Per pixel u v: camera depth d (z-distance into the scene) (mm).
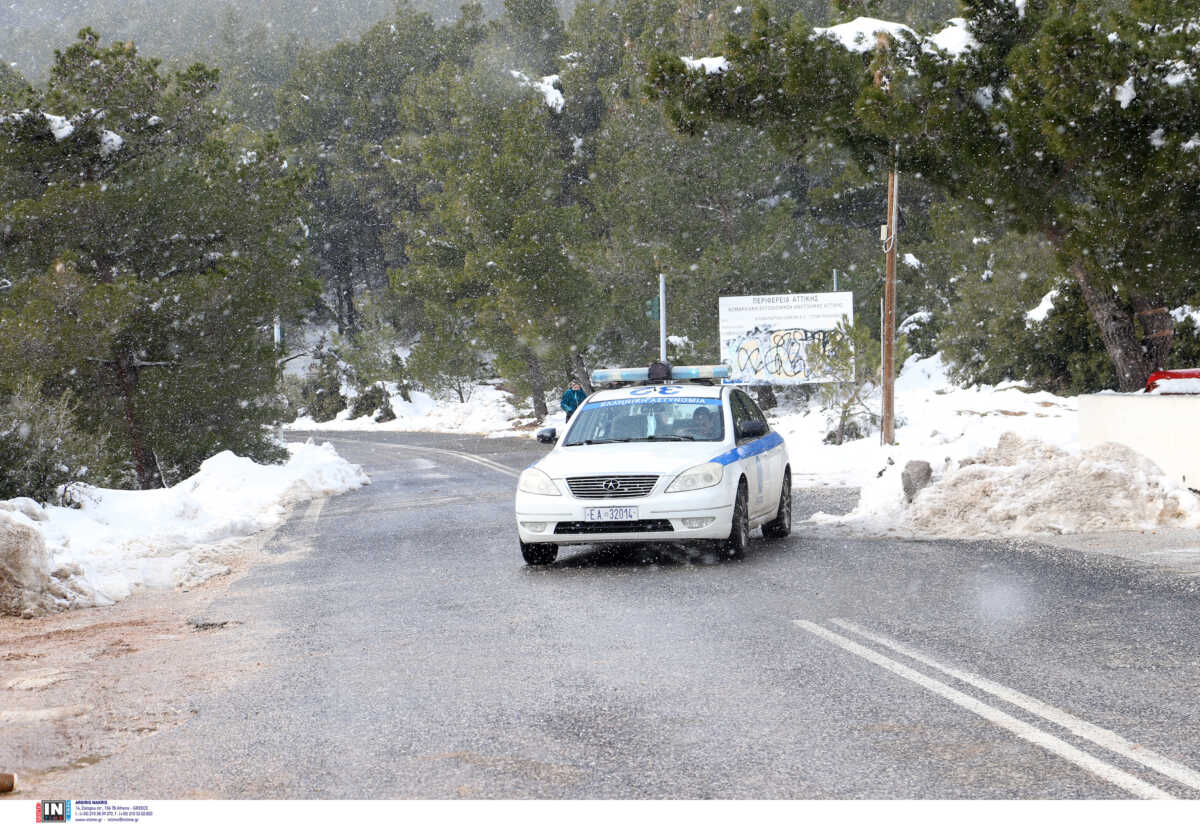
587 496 10438
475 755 4887
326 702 5992
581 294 44219
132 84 26625
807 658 6461
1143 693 5445
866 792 4211
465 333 59000
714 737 4996
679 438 11352
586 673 6340
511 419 56656
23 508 13625
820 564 10219
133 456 26391
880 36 17969
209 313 26531
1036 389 35594
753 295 39219
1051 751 4602
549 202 48375
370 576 10953
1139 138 16141
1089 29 15891
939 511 12336
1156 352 19609
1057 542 10898
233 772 4820
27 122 25359
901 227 50281
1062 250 17906
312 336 90188
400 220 56625
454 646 7301
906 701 5449
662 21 50406
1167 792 4090
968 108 17859
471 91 57125
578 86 60844
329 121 85188
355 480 25172
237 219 27547
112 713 6027
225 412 27141
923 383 43281
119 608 10180
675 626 7582
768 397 43781
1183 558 9492
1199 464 12656
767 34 18859
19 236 25203
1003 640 6750
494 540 13398
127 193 25688
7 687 6848
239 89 93375
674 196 43906
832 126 19000
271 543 14617
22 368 23172
